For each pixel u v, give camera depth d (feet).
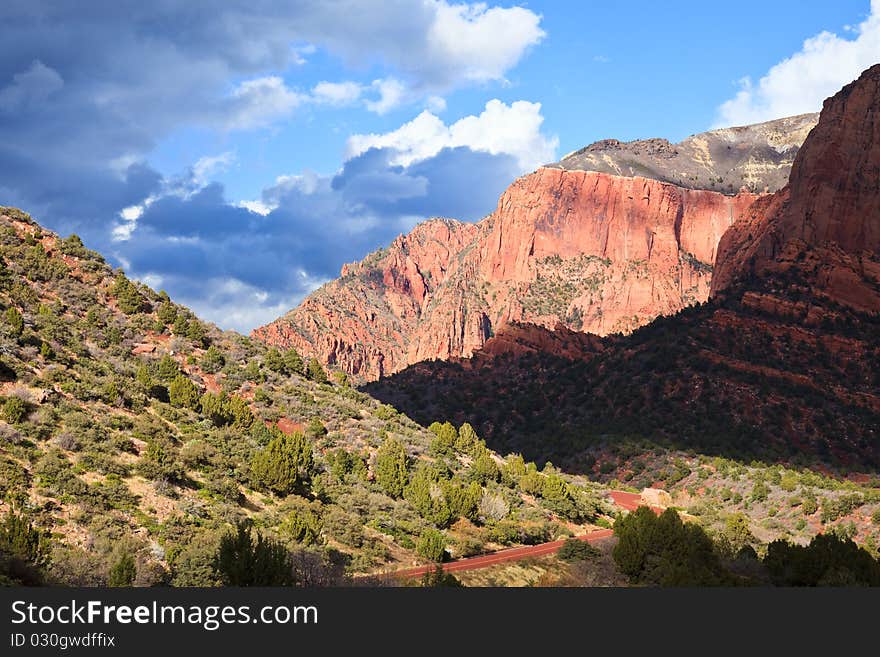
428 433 375.04
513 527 267.59
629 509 373.61
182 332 352.49
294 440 258.78
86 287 347.77
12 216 376.89
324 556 191.21
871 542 309.01
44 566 140.56
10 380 223.51
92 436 207.31
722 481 433.48
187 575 152.15
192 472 220.84
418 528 238.48
